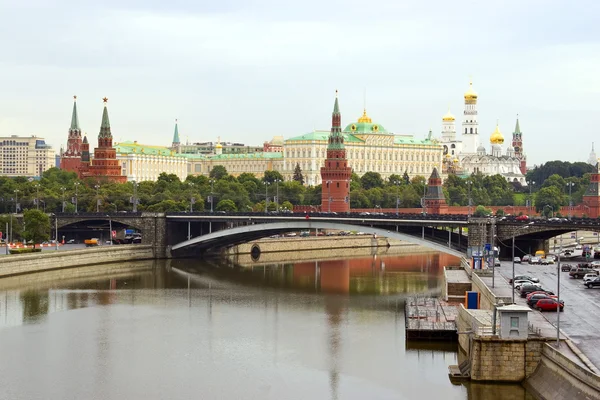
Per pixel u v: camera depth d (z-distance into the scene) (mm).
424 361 148500
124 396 133375
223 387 137250
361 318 190375
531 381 120438
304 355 155375
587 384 103812
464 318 149125
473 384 122625
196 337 170500
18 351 158750
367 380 138875
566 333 131625
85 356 155500
